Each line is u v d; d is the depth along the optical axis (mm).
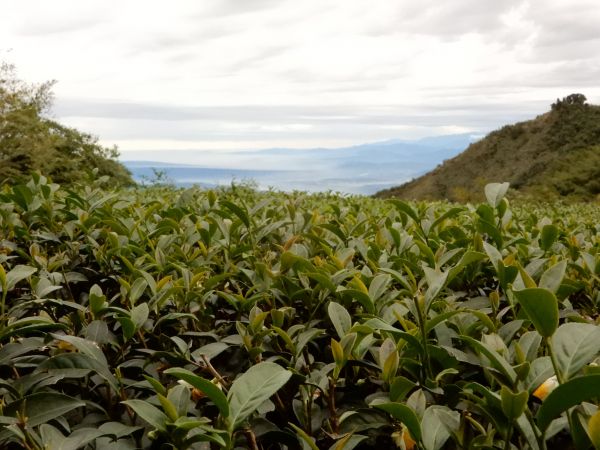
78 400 1242
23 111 21734
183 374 1001
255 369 1139
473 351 1488
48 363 1386
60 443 1114
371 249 2479
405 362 1383
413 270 2273
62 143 23125
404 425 1218
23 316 1906
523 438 1155
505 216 2740
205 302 2020
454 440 1156
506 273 1680
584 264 2357
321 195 7402
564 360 1061
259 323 1602
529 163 62188
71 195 3268
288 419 1532
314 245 2723
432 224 2582
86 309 1795
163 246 2500
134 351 1724
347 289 1693
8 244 2557
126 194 5379
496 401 1065
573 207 7934
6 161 20250
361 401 1464
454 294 2143
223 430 1079
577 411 1020
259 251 2662
